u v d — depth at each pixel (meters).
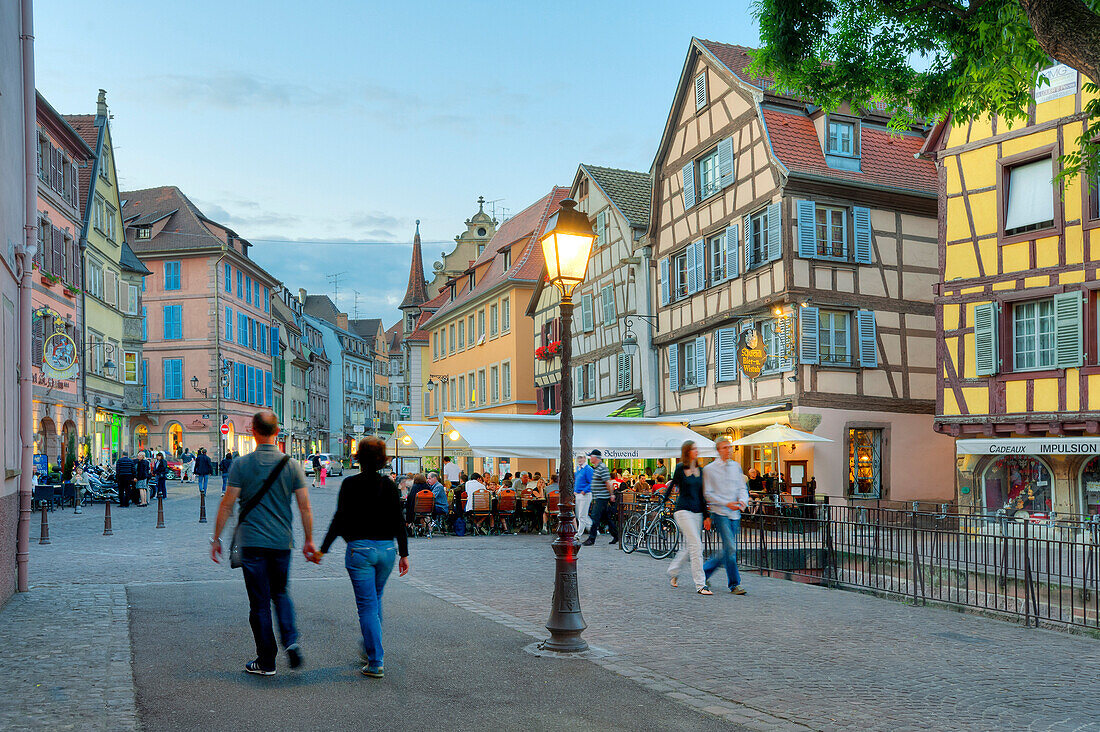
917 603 12.50
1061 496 19.73
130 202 63.91
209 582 12.08
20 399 11.48
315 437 92.00
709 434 27.81
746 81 26.75
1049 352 20.00
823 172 25.34
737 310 26.94
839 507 15.09
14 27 11.59
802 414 24.45
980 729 6.17
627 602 11.39
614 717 6.15
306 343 89.88
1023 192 20.61
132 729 5.57
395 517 7.15
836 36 13.15
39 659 7.41
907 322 26.20
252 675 7.00
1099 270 18.95
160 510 20.98
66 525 21.62
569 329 8.52
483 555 16.84
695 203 29.27
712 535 16.52
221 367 59.78
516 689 6.82
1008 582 12.11
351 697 6.44
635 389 33.16
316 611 10.02
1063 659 8.73
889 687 7.28
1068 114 19.59
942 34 12.20
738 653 8.45
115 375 42.75
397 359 124.25
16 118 11.77
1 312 9.98
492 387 47.41
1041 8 6.97
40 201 33.38
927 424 26.16
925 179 26.73
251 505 7.01
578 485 19.64
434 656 7.85
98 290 40.69
